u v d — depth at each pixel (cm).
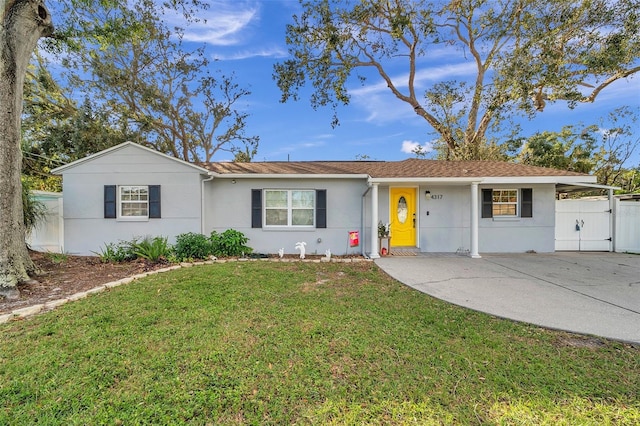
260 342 353
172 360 311
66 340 354
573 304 498
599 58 1263
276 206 1034
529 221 1045
